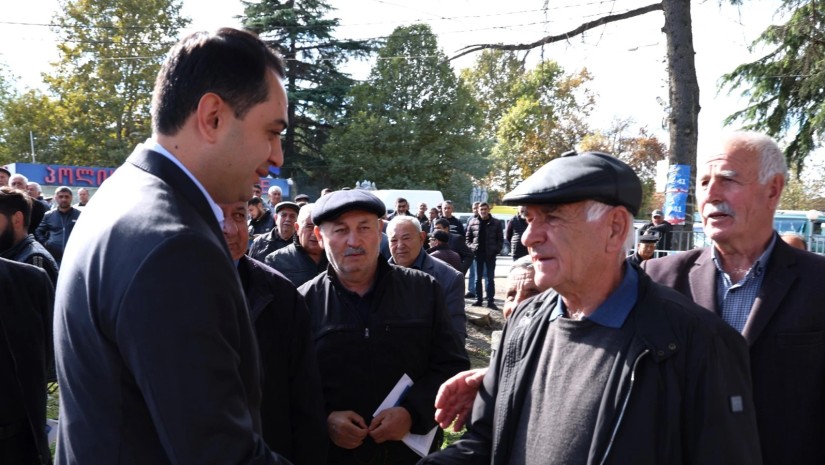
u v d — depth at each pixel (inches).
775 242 75.3
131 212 45.0
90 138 1321.4
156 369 40.8
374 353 96.2
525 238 58.4
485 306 414.9
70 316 45.3
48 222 307.0
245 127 49.6
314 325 98.1
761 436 69.4
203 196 49.1
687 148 326.3
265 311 80.8
